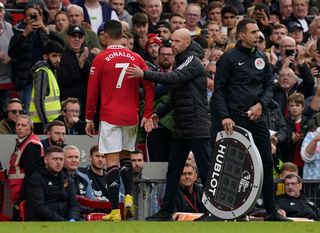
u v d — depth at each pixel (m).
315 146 44.25
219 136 34.06
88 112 36.38
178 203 39.44
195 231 27.80
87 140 41.69
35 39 46.28
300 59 49.81
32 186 37.34
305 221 34.56
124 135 36.31
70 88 45.06
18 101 42.59
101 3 52.12
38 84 43.69
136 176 40.81
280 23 57.53
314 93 49.91
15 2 50.97
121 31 36.38
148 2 52.56
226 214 33.78
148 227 28.91
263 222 31.86
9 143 40.94
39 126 43.62
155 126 42.88
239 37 34.56
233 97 34.47
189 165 39.56
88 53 45.22
